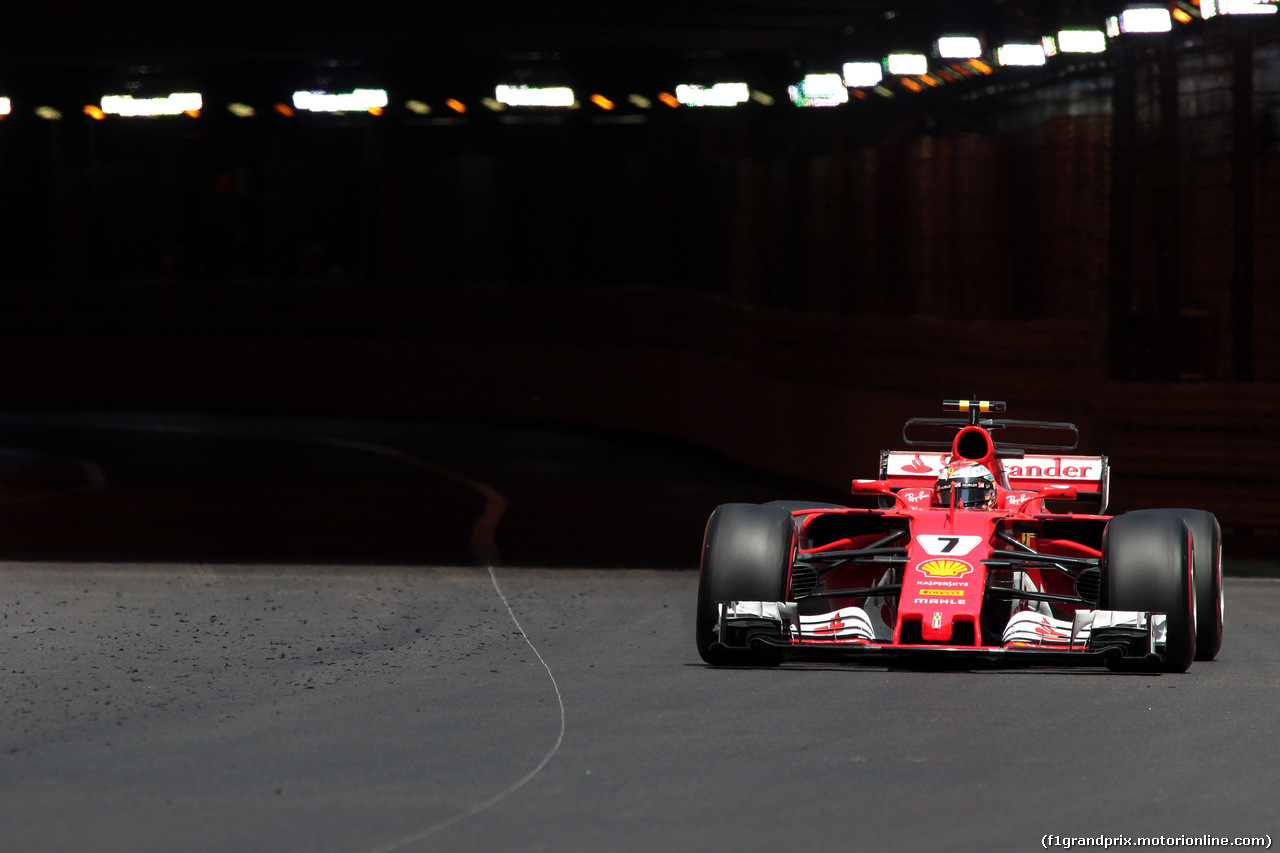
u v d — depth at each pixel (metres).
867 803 19.00
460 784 20.09
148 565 46.62
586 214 123.81
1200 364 60.28
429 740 22.67
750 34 85.75
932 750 21.72
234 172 135.12
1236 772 20.48
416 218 128.62
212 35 90.00
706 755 21.55
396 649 31.33
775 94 93.12
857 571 32.31
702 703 25.22
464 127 126.06
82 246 136.75
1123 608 26.98
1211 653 29.33
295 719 24.27
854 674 27.92
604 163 123.00
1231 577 45.19
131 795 19.66
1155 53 60.50
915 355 69.69
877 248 78.06
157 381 135.00
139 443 102.31
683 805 18.97
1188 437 56.69
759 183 92.44
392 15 82.00
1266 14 56.00
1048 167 65.50
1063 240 64.69
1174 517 27.84
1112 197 61.25
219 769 20.98
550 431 112.81
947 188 71.88
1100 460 32.41
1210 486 56.19
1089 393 59.56
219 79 109.25
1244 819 18.31
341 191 134.38
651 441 103.50
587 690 26.53
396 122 126.19
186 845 17.47
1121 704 24.88
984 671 28.17
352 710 24.95
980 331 65.25
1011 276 68.81
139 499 69.62
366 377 128.50
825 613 31.25
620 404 113.81
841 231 81.56
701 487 76.25
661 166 114.56
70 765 21.28
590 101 105.56
